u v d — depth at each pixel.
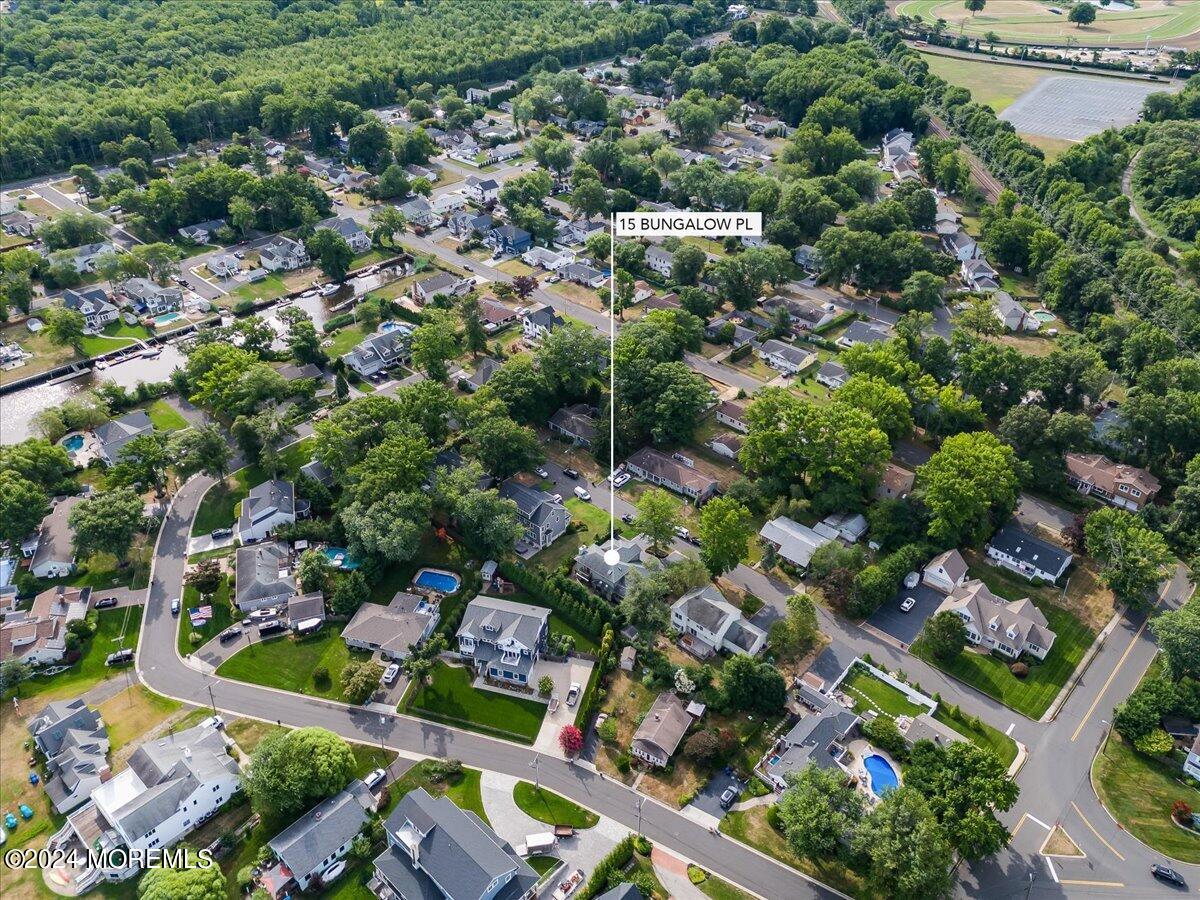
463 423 184.62
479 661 138.38
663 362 195.12
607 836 116.44
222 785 118.25
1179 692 131.75
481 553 160.25
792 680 138.25
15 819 117.06
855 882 111.56
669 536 156.88
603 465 186.50
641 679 139.00
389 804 119.62
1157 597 156.12
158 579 156.00
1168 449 179.38
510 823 117.56
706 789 122.88
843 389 187.00
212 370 193.88
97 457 184.00
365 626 143.12
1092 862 114.69
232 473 182.00
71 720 126.06
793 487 172.50
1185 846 116.81
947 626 141.00
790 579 159.00
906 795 108.88
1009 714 135.38
